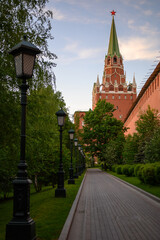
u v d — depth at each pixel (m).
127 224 6.41
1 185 11.45
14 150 10.21
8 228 4.64
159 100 26.05
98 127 47.09
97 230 5.89
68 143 34.94
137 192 13.35
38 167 14.09
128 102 87.94
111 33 98.25
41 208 8.60
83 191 14.09
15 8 9.45
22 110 5.21
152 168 14.85
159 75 26.08
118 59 93.75
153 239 5.14
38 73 10.02
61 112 12.12
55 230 5.62
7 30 9.05
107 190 14.50
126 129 50.31
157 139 21.05
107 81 92.62
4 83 9.05
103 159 47.72
